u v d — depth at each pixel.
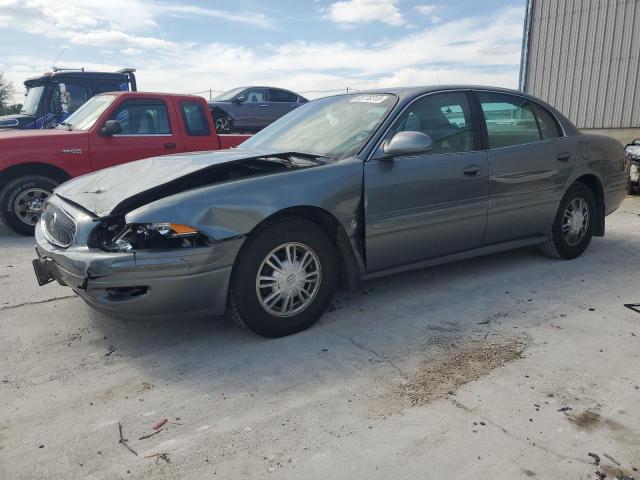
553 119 4.79
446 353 3.15
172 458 2.25
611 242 5.74
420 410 2.56
